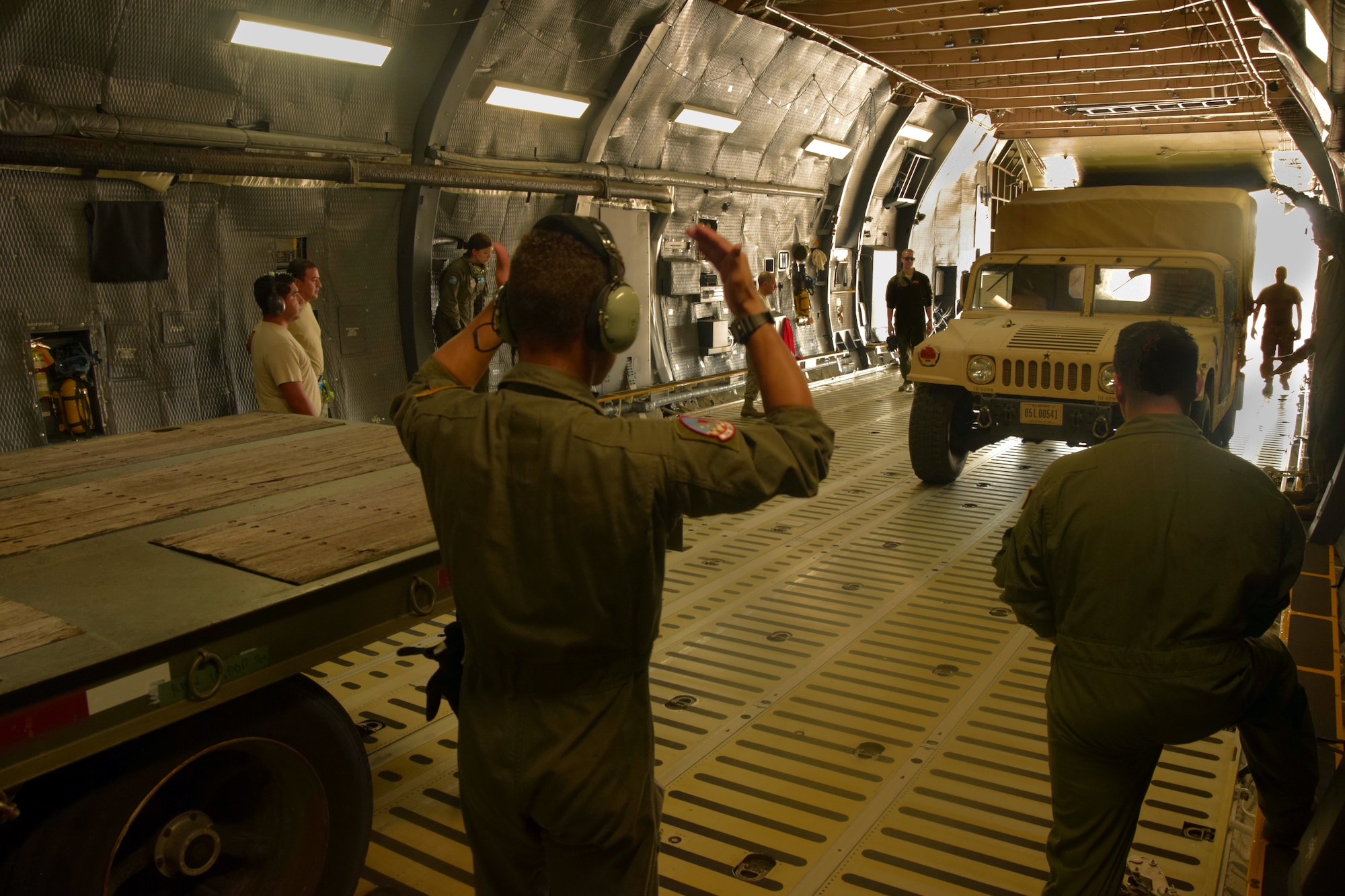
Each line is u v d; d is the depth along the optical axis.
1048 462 7.58
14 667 1.52
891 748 3.16
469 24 6.53
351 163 6.42
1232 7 8.30
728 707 3.46
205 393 6.16
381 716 3.42
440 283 7.24
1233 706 1.91
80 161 5.17
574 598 1.47
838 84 10.72
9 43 4.81
